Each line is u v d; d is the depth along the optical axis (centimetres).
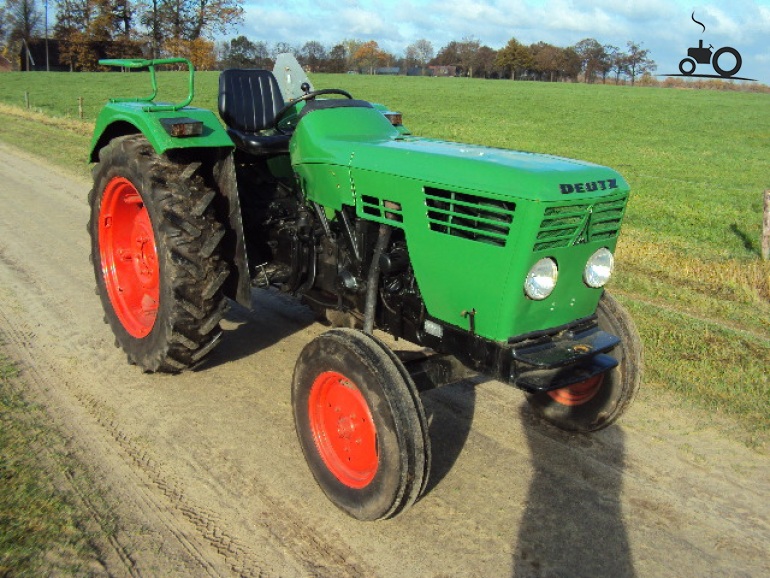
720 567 305
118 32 5375
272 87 570
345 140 385
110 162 459
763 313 624
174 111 438
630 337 376
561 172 304
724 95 5041
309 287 440
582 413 401
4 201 943
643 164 1755
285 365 495
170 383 460
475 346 328
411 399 301
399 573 295
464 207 318
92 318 560
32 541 300
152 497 338
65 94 3294
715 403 443
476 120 2753
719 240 916
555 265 316
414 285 362
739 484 366
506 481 364
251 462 373
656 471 376
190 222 410
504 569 300
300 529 321
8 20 7538
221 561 297
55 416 408
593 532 326
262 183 497
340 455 336
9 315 556
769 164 1812
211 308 422
